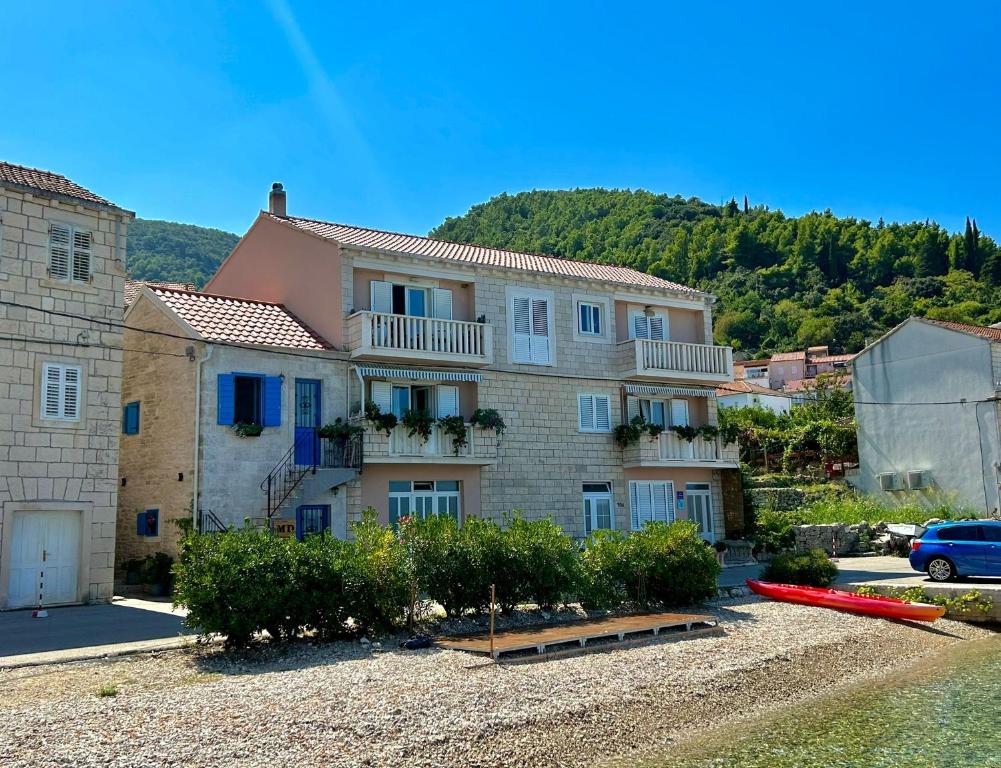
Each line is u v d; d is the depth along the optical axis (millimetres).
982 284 123562
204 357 23391
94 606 20391
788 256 145750
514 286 29953
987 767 11594
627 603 21141
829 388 60469
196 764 9969
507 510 28516
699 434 32875
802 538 35188
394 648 16062
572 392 30688
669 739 12703
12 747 10000
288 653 15430
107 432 21312
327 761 10375
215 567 15180
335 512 25203
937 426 39875
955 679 16562
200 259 109625
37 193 20609
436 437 27031
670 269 142625
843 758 11961
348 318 26297
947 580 24328
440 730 11625
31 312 20375
